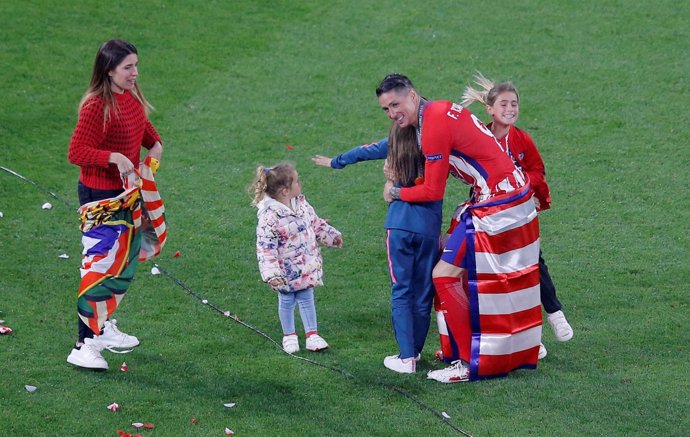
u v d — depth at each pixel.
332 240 25.94
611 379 23.72
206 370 24.19
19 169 36.31
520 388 23.23
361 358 25.06
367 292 29.17
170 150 39.25
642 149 39.41
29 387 22.67
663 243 32.16
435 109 22.69
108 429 21.22
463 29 51.12
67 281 28.86
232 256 31.30
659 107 43.06
